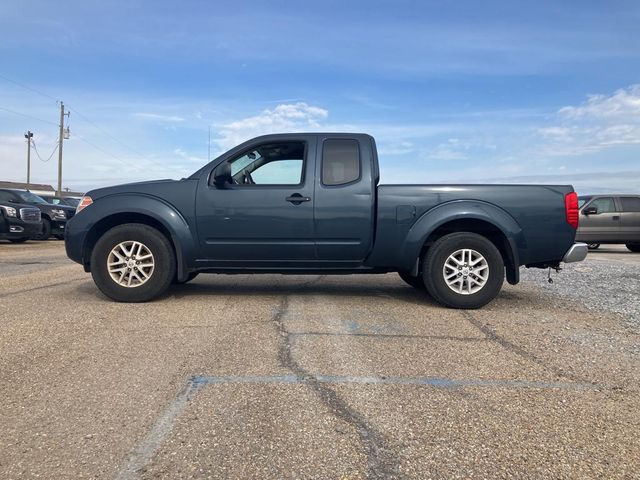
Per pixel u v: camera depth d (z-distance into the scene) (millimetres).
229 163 6148
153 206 6004
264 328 4977
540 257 5910
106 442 2717
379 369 3869
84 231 6074
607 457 2631
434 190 5918
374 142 6277
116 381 3555
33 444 2693
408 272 6219
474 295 5898
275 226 5980
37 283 7547
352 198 5957
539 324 5305
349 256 6070
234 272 6328
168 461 2537
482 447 2711
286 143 6180
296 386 3504
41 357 4035
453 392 3443
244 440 2754
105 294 6086
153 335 4684
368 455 2619
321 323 5215
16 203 16125
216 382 3559
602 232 16016
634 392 3490
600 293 7219
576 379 3721
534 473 2477
